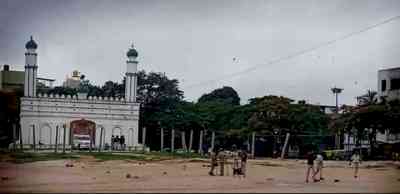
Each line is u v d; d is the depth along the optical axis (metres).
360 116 70.75
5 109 88.88
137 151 77.81
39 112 82.62
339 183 32.66
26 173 36.81
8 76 104.75
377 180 35.44
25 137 82.00
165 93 101.12
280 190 26.91
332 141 83.75
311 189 27.86
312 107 86.06
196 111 96.00
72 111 83.75
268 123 81.50
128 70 90.00
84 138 83.38
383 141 82.62
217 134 87.94
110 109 85.56
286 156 78.62
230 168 45.16
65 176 34.91
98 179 33.06
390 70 84.69
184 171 42.28
